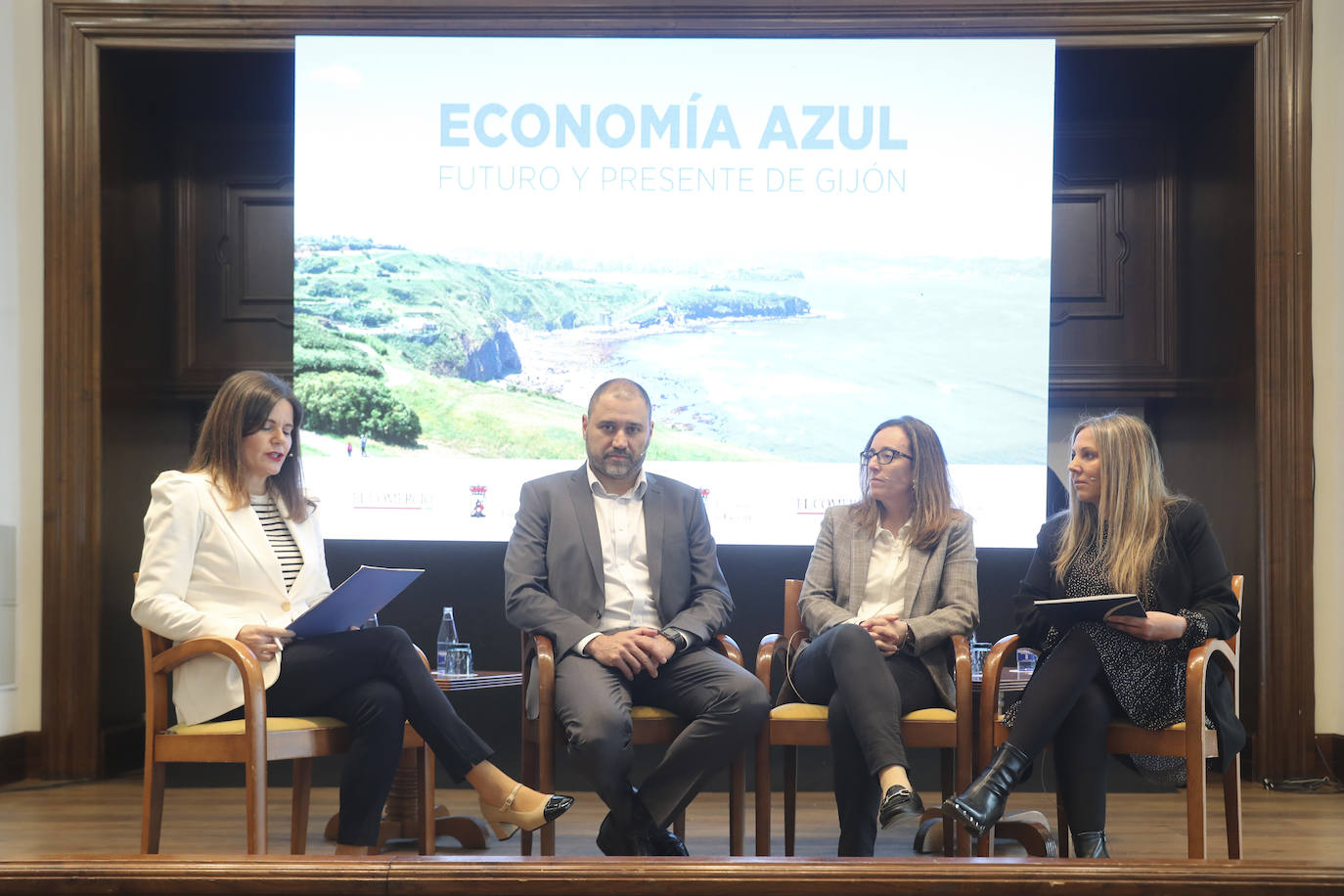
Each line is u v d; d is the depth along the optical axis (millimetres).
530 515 2832
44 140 4133
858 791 2520
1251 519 4086
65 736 4062
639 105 4133
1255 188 4070
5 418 4031
